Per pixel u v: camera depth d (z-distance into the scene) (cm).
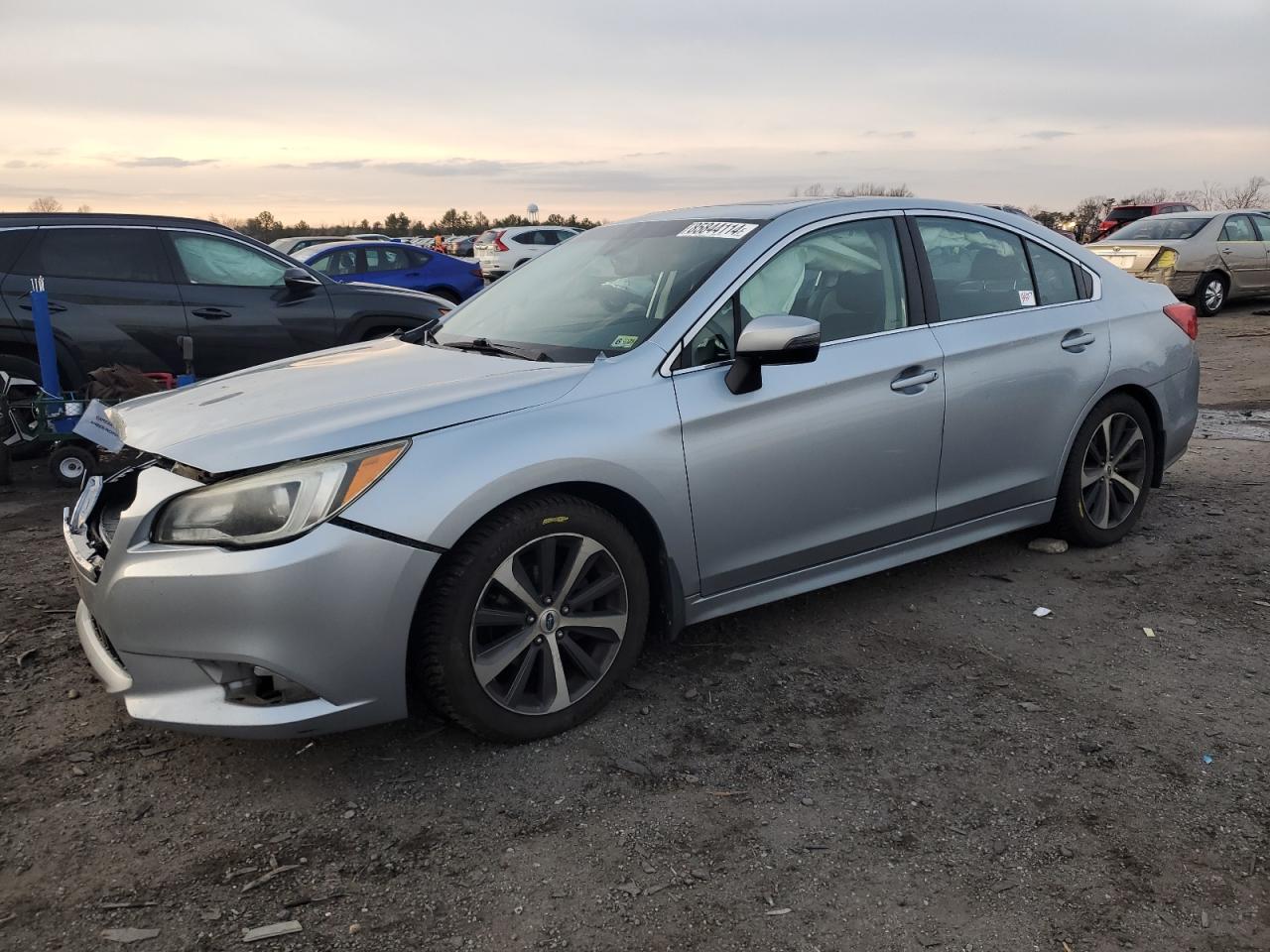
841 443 339
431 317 788
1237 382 884
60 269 654
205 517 248
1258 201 3909
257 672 250
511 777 272
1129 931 209
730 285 329
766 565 333
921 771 272
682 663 340
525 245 2406
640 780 269
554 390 288
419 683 275
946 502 379
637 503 296
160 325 679
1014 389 390
